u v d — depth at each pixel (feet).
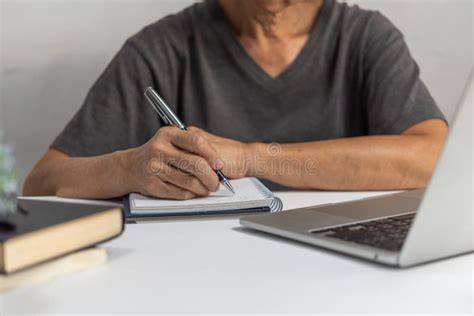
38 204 2.99
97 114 6.01
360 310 2.43
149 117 6.18
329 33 6.35
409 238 2.75
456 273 2.79
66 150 5.74
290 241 3.27
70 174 4.73
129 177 4.25
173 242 3.31
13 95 6.89
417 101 5.91
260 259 3.00
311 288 2.64
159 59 6.34
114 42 6.97
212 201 3.89
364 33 6.34
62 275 2.77
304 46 6.31
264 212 3.88
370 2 7.16
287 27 6.26
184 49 6.42
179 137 4.07
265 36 6.29
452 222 2.83
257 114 6.33
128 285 2.68
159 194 4.02
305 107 6.31
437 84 7.26
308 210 3.68
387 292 2.59
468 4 7.14
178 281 2.73
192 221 3.75
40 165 5.55
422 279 2.72
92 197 4.55
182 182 3.95
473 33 7.18
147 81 6.27
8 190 2.76
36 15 6.84
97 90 6.16
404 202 3.81
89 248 2.93
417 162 4.96
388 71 6.14
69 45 6.92
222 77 6.37
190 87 6.42
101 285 2.68
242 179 4.57
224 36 6.36
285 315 2.38
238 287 2.66
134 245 3.25
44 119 6.97
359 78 6.30
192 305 2.48
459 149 2.65
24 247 2.54
